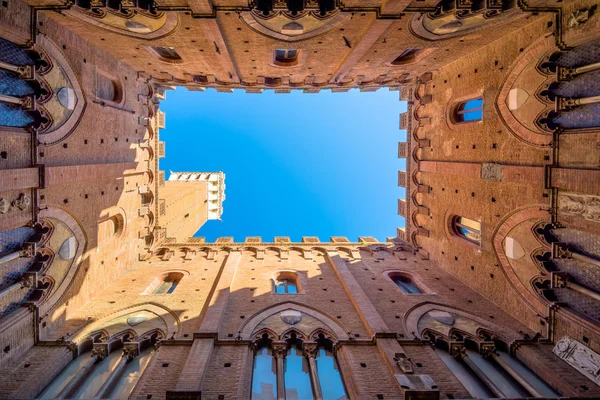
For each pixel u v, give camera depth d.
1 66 11.60
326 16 13.79
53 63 13.73
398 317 15.75
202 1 12.21
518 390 12.46
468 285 18.91
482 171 17.23
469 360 13.55
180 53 18.23
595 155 11.52
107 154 17.97
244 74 22.62
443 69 21.25
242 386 11.27
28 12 12.58
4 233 12.00
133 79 21.27
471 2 12.82
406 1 12.11
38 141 12.73
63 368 12.53
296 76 23.09
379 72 22.16
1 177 10.79
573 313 12.99
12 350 11.89
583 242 12.59
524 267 14.98
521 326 14.98
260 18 13.95
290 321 14.91
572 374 11.95
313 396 11.90
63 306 14.56
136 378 12.52
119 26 14.76
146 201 23.91
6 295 12.16
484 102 17.17
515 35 15.19
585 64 12.49
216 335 13.21
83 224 15.81
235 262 20.98
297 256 23.27
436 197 22.20
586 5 12.02
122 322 14.93
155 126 24.67
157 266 21.23
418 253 24.00
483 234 17.44
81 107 15.50
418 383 10.94
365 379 11.52
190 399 9.99
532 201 14.27
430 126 22.92
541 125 13.74
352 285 18.02
